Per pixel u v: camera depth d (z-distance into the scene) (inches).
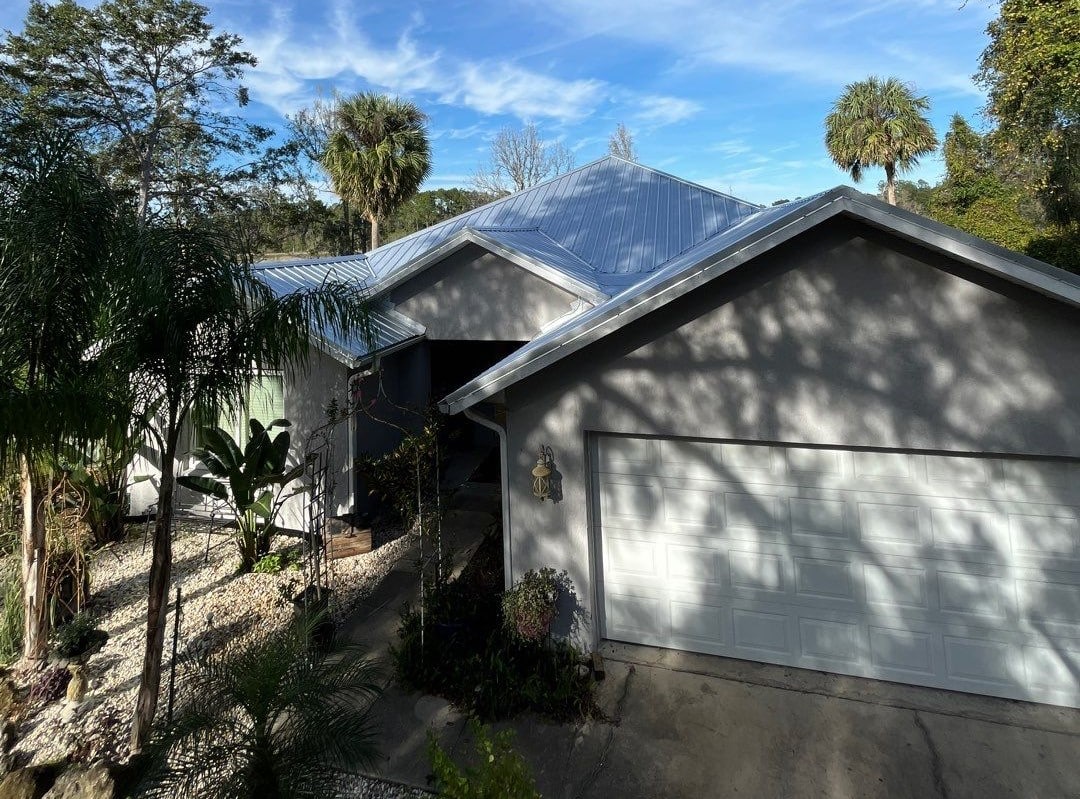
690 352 248.2
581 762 212.2
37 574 275.7
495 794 133.0
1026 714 224.4
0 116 209.5
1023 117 741.9
